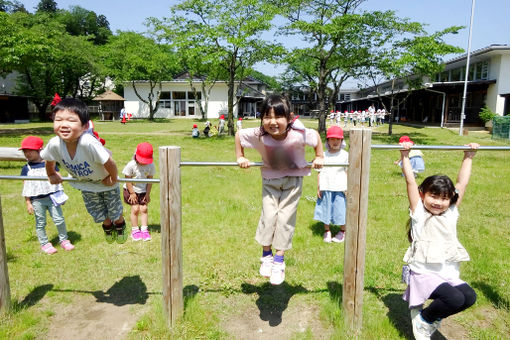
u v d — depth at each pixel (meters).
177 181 2.97
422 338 2.80
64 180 3.23
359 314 3.06
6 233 5.29
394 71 18.91
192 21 20.22
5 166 10.60
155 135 22.58
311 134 2.91
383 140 19.73
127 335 3.09
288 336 3.09
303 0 19.95
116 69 38.50
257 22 18.89
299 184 3.10
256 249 4.84
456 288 2.67
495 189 8.21
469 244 4.96
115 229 3.72
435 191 2.72
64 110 2.76
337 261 4.46
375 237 5.23
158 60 37.81
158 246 4.93
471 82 24.23
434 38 18.72
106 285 3.92
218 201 7.11
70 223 5.73
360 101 51.91
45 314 3.37
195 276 4.11
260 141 2.91
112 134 22.83
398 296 3.67
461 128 22.94
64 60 34.91
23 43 19.20
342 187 4.95
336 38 19.67
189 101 44.78
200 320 3.22
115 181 3.06
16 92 37.84
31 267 4.29
